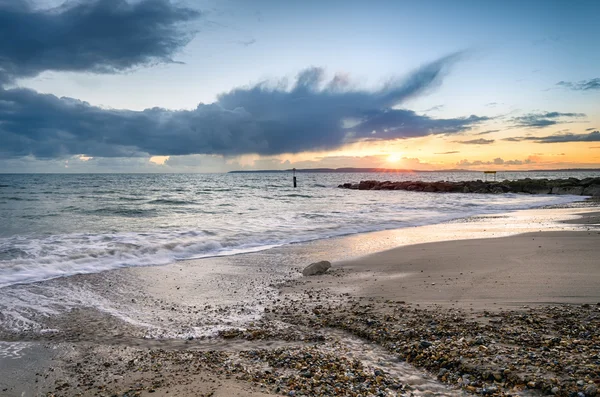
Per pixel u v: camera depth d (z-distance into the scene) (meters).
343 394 4.11
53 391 4.54
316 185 87.69
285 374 4.68
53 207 27.44
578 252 10.99
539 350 4.68
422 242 14.86
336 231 18.50
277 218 22.84
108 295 8.62
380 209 29.77
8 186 56.88
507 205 34.00
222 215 24.52
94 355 5.59
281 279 10.02
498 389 3.97
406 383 4.36
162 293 8.80
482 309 6.54
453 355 4.78
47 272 10.38
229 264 11.77
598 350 4.50
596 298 6.68
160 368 5.05
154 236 15.63
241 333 6.39
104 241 14.30
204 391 4.26
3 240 14.02
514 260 10.41
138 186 65.44
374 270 10.57
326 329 6.42
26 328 6.71
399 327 6.05
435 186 59.50
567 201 38.12
